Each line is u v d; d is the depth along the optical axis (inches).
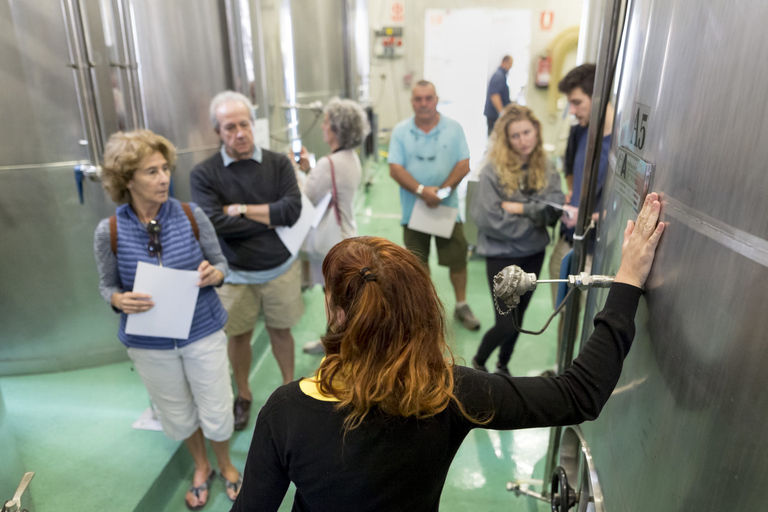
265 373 114.0
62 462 83.3
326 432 31.9
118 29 92.9
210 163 86.7
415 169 114.5
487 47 104.3
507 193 95.7
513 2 101.3
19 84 92.1
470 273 163.0
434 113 110.3
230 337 94.0
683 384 29.9
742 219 24.5
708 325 27.2
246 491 34.2
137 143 62.3
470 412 33.8
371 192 231.3
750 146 24.0
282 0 138.9
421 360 31.8
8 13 88.8
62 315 106.6
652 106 36.4
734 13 25.8
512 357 119.3
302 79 156.6
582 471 52.6
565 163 95.3
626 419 39.7
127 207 65.7
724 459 25.4
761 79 23.3
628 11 48.7
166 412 73.0
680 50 32.1
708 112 28.0
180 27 101.7
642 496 35.4
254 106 113.0
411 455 32.1
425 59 109.3
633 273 36.6
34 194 98.0
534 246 98.8
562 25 101.0
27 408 97.1
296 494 35.7
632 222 38.0
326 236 105.5
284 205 87.2
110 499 76.1
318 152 172.2
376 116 174.2
